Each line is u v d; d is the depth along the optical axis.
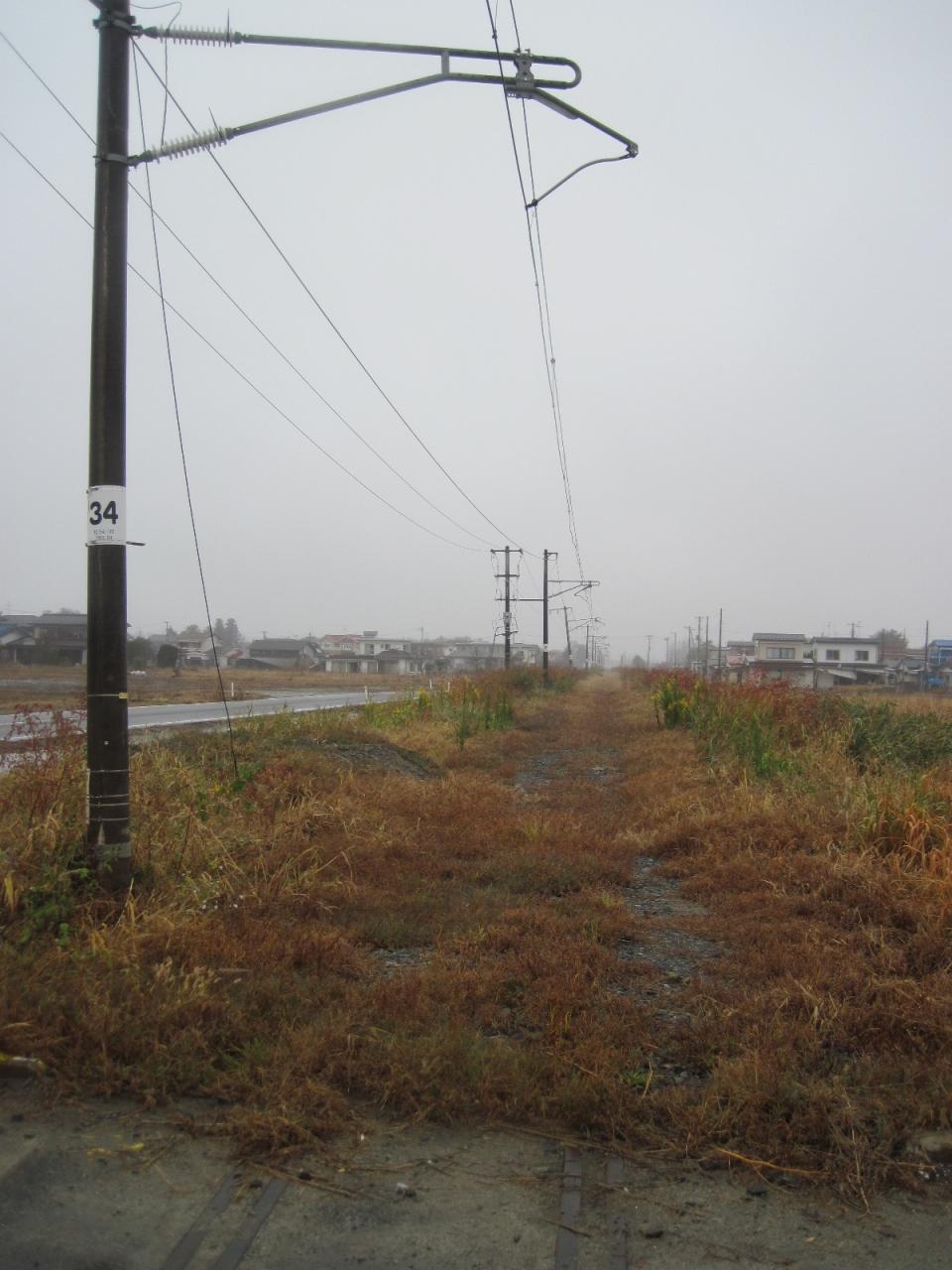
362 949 5.50
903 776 9.88
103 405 5.44
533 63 5.98
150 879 5.64
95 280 5.45
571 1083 3.68
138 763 8.42
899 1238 2.94
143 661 65.75
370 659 96.69
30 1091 3.55
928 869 6.65
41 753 6.47
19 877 5.08
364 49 5.78
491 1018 4.41
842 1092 3.65
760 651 77.81
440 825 9.16
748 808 9.15
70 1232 2.81
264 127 5.75
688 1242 2.89
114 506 5.45
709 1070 4.02
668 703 20.98
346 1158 3.27
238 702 30.81
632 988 5.01
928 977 4.95
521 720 24.64
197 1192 3.04
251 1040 3.95
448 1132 3.47
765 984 5.00
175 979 4.26
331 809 8.72
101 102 5.51
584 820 9.95
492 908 6.45
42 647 60.38
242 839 7.14
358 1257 2.77
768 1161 3.29
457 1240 2.87
